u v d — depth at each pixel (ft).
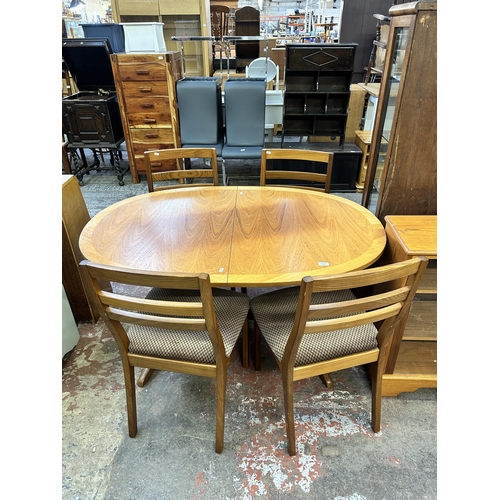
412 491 3.78
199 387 5.01
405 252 3.88
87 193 11.30
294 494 3.76
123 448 4.21
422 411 4.68
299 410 4.67
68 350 5.43
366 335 3.91
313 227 4.63
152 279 2.87
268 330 4.07
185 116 10.62
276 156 6.14
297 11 23.35
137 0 13.83
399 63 4.47
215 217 4.93
